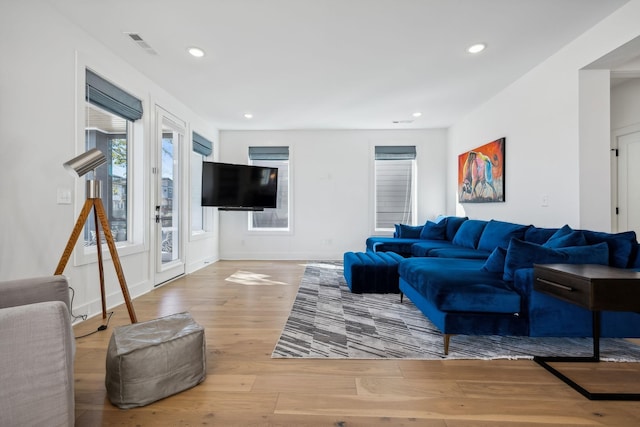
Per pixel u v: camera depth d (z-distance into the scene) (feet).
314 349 6.59
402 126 17.99
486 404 4.71
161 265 12.23
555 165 9.77
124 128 10.91
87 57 8.34
